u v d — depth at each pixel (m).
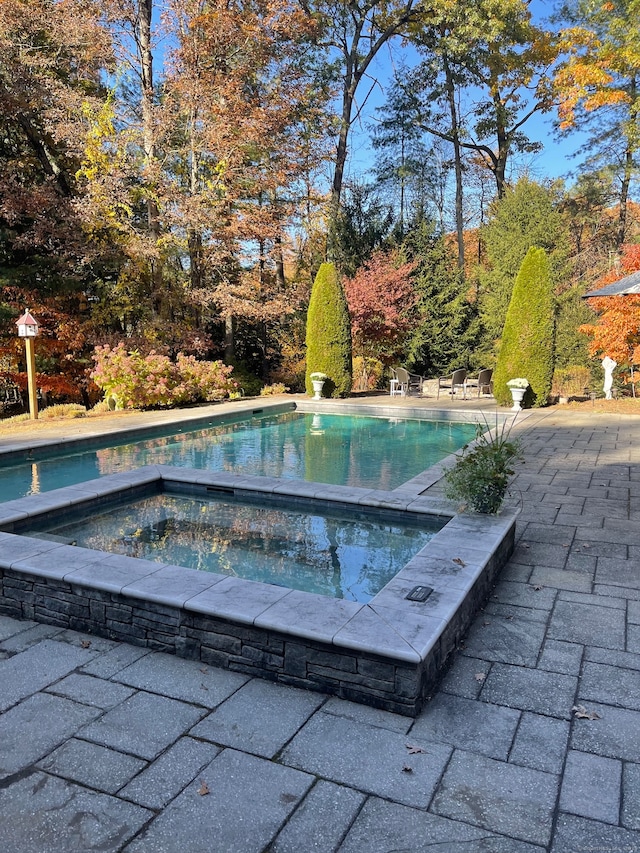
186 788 1.90
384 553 4.31
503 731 2.18
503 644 2.79
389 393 15.40
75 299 15.18
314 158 16.31
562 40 17.80
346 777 1.95
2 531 4.19
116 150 13.38
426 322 17.22
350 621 2.50
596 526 4.48
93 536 4.61
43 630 3.01
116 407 11.48
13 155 14.54
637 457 6.95
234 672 2.61
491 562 3.32
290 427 10.43
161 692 2.44
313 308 14.00
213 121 14.60
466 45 17.27
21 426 9.36
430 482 5.71
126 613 2.85
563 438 8.27
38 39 13.84
